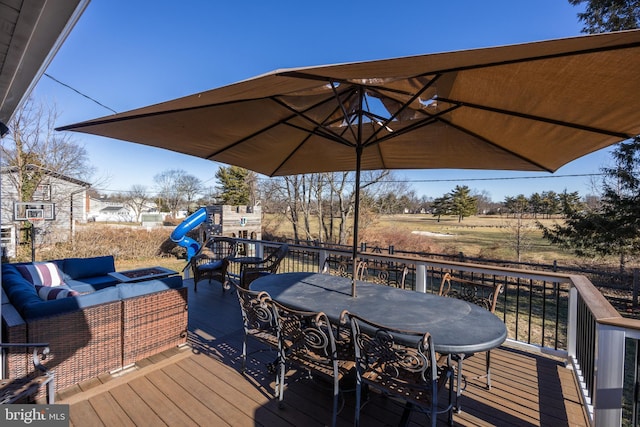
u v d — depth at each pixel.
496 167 3.07
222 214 10.18
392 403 2.16
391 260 3.76
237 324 3.57
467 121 2.27
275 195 14.91
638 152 6.88
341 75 1.42
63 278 4.42
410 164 3.52
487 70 1.46
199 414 2.00
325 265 4.35
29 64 1.71
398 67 1.29
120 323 2.51
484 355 2.88
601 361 1.58
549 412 2.06
